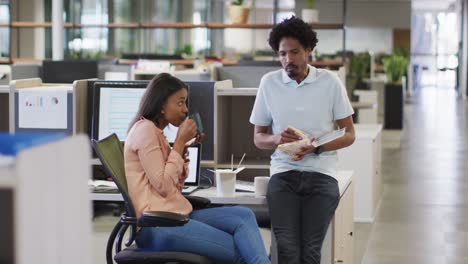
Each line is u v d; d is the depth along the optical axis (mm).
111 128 4098
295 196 3561
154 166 3139
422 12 28234
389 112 14133
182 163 3225
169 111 3277
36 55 13570
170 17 14781
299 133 3547
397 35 22188
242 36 18141
